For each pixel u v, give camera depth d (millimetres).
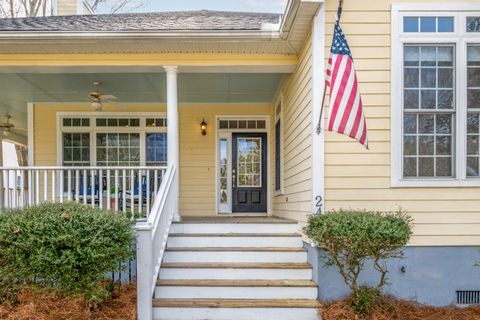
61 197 5559
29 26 6004
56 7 12227
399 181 4836
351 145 4875
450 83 4918
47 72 6410
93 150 9047
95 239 3895
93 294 4109
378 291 4539
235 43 5758
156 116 9133
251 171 9148
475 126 4910
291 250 5320
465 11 4910
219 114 9117
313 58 4914
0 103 9109
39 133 9008
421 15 4914
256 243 5602
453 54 4914
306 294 4773
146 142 9109
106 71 6320
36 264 3854
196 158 9062
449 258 4840
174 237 5562
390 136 4875
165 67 6094
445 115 4922
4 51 5922
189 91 8102
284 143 7305
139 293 4277
